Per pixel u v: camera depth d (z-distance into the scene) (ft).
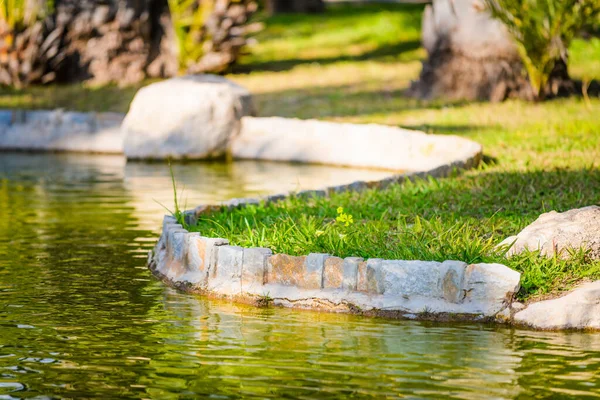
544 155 51.01
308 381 22.66
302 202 39.68
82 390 22.21
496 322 27.40
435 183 43.47
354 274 28.84
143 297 30.48
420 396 21.66
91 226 41.78
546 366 23.67
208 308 29.19
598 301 27.07
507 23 67.62
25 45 82.17
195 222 36.19
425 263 28.12
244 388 22.25
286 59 91.81
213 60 83.20
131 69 84.17
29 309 29.04
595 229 29.76
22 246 37.86
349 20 108.68
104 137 68.90
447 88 73.41
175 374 23.22
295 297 29.32
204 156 63.93
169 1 83.71
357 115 67.67
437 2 73.77
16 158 65.87
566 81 71.26
